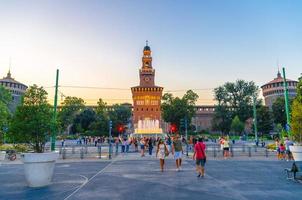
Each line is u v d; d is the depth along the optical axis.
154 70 94.56
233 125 88.19
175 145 17.02
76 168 18.80
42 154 11.91
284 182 12.34
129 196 9.58
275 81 113.94
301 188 10.89
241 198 9.13
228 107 104.25
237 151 32.72
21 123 12.29
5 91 57.41
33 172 11.62
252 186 11.37
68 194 10.04
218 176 14.31
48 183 12.12
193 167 18.72
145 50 96.25
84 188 11.21
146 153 34.53
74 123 96.00
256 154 29.23
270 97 115.81
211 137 88.94
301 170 12.51
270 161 22.47
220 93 104.25
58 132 13.74
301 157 16.12
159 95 89.69
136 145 39.09
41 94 13.12
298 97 17.50
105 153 33.44
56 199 9.26
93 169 18.09
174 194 9.85
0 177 15.00
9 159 26.28
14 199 9.34
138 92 89.56
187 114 96.38
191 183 12.23
